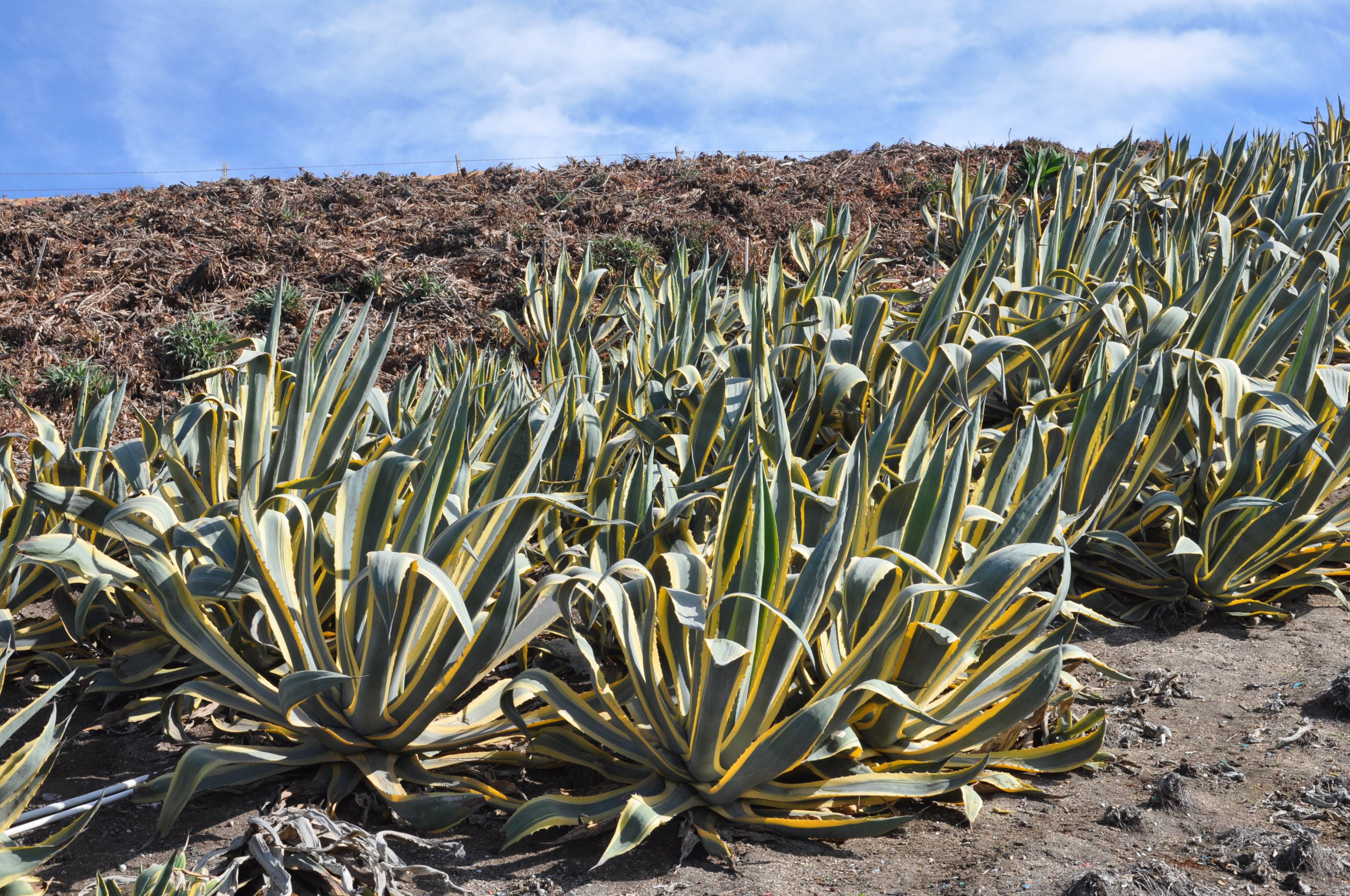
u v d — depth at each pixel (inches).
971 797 109.4
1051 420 195.6
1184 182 372.8
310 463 147.8
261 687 112.3
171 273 334.0
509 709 110.3
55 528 150.8
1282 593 166.6
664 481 136.9
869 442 146.1
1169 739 127.1
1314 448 153.3
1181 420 169.3
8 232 343.9
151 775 117.3
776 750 97.7
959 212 369.1
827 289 258.1
